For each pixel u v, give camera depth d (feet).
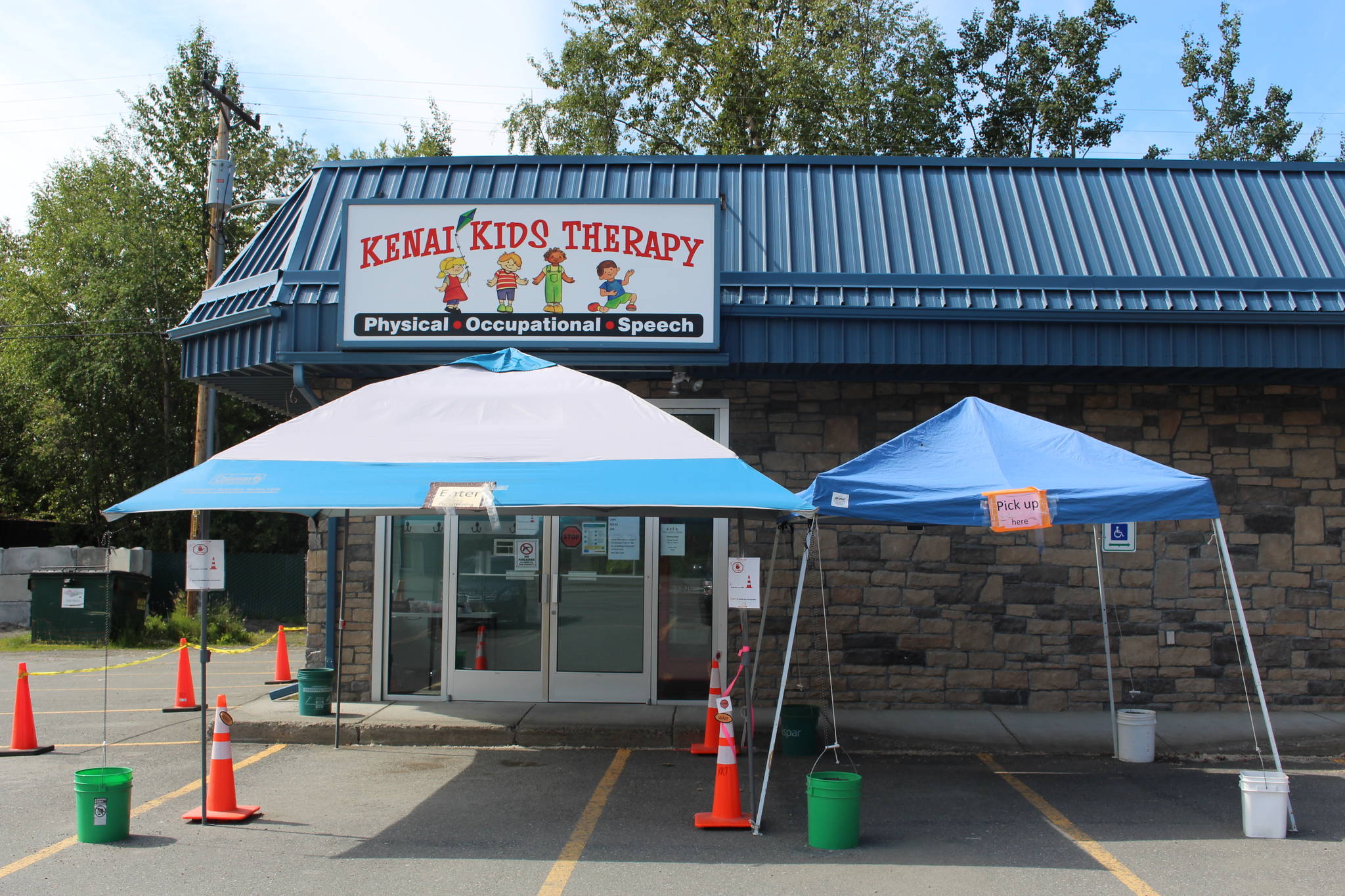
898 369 33.99
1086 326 32.53
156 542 92.53
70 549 71.36
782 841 21.90
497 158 38.47
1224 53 108.58
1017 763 29.55
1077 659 34.96
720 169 37.91
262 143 105.70
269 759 29.60
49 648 62.03
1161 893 18.70
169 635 66.44
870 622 35.06
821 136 91.30
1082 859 20.68
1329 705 34.73
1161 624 35.01
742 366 33.55
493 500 21.44
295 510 28.43
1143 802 25.35
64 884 18.76
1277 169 37.76
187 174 100.12
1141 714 29.89
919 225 35.86
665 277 32.96
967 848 21.43
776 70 88.48
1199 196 36.81
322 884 18.94
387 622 35.78
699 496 21.61
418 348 33.17
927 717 33.55
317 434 24.11
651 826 23.02
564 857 20.70
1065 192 36.94
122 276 91.71
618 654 35.22
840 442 35.35
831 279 33.68
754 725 32.04
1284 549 35.12
